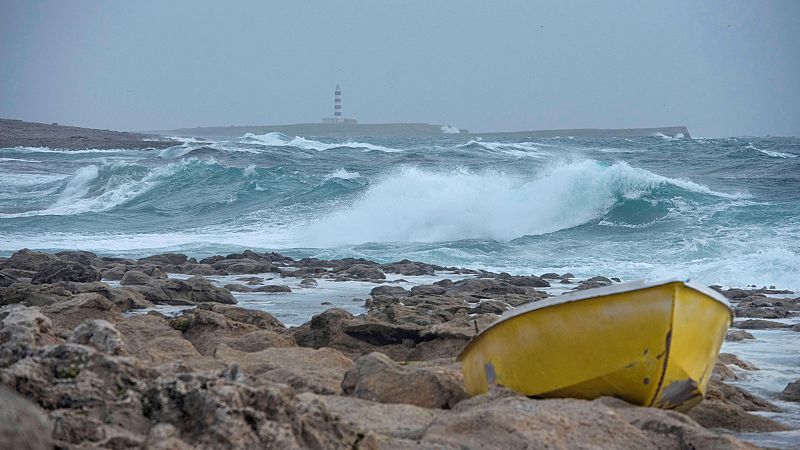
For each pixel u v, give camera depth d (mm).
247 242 56844
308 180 79938
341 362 15883
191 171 82875
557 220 58719
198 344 18422
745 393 15133
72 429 8336
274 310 27531
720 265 42188
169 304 27781
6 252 48844
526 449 9734
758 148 134500
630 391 11789
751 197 63250
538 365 12211
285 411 8742
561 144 161375
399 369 13305
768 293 35344
